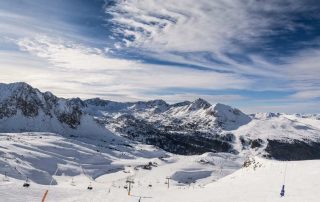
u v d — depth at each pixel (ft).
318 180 173.37
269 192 166.81
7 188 239.09
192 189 268.82
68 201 214.69
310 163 233.55
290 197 142.92
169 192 255.70
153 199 211.82
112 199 225.35
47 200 212.02
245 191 187.21
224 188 226.58
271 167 263.90
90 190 286.87
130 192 267.39
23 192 229.86
